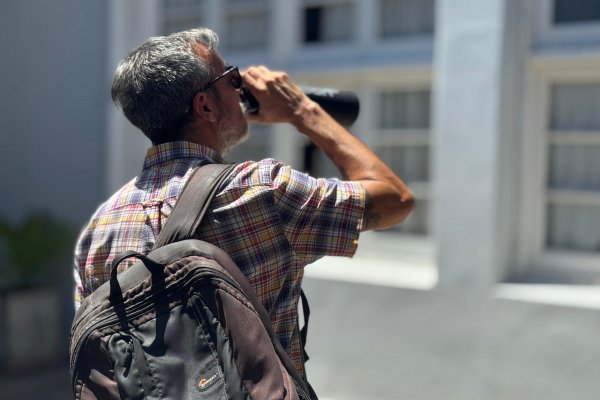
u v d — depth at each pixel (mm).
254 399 1684
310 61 7051
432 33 6500
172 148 2010
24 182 8500
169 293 1761
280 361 1819
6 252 7988
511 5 5641
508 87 5723
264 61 7238
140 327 1757
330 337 6371
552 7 5910
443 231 5871
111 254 1949
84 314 1822
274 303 1961
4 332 7742
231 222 1891
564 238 6039
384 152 6832
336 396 6367
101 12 7777
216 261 1790
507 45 5645
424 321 5953
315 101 2391
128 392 1692
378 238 6836
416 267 6586
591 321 5320
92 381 1789
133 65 1975
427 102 6590
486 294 5695
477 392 5758
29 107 8422
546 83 6027
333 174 6941
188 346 1724
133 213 1957
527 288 5707
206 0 7574
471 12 5691
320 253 2021
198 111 2006
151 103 1964
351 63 6797
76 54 8008
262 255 1909
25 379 7652
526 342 5555
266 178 1938
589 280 5859
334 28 7000
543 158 6055
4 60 8578
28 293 7875
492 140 5633
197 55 2006
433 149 6480
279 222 1937
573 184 5992
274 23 7195
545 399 5496
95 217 2031
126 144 7758
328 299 6367
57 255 8102
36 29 8305
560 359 5438
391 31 6707
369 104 6859
